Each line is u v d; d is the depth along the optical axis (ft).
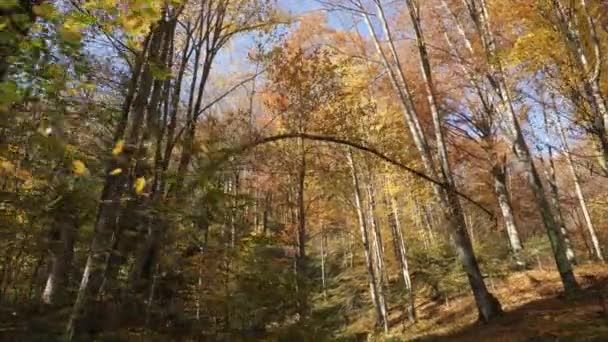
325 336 30.04
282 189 44.73
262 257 30.58
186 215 14.06
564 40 30.83
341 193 55.77
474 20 37.14
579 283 36.42
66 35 8.49
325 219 71.20
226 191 16.56
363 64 44.75
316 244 102.89
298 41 45.50
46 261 36.88
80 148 12.98
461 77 46.11
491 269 52.90
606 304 28.14
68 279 34.88
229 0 38.45
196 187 10.92
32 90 8.36
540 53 31.14
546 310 30.99
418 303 57.36
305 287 32.35
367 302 66.13
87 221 23.58
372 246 65.82
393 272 75.51
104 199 14.82
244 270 28.30
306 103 43.55
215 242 24.56
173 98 29.27
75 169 9.84
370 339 47.80
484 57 36.94
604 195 78.74
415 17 38.11
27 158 10.12
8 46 8.05
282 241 38.09
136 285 25.35
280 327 27.86
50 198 19.89
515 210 78.18
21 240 25.35
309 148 43.62
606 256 73.31
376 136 48.85
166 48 21.65
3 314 25.39
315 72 43.27
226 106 48.11
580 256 78.95
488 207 66.13
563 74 30.66
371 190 56.08
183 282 27.94
